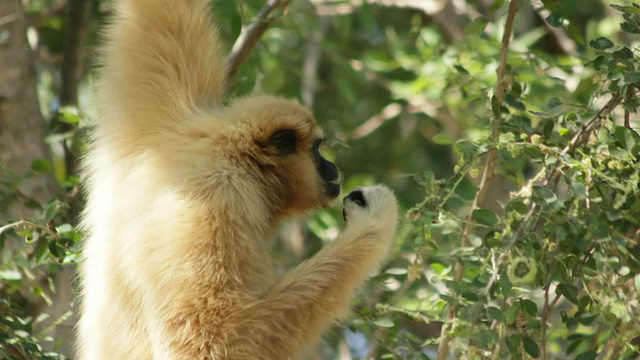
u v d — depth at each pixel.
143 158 11.38
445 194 11.91
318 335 11.34
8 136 15.32
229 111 11.95
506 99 11.80
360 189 12.20
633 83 10.48
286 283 11.02
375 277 12.57
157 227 10.66
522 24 23.06
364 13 19.64
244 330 10.56
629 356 10.80
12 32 15.63
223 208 10.83
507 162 11.51
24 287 14.10
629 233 11.05
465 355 10.34
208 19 12.78
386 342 12.25
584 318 10.37
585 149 10.71
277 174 12.25
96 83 12.47
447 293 10.92
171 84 12.01
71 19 17.17
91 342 11.24
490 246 10.32
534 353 10.09
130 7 12.34
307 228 21.88
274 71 19.22
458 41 18.44
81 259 11.66
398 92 20.05
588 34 18.77
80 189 14.91
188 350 10.42
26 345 11.28
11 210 14.20
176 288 10.47
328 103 23.28
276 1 14.24
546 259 10.31
